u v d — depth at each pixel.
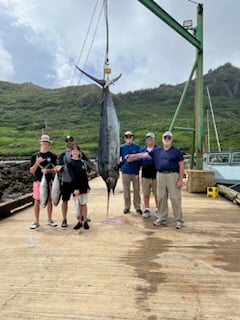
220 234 5.98
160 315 3.14
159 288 3.71
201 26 11.95
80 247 5.20
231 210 8.25
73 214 7.86
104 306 3.31
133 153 7.51
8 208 7.63
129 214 7.77
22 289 3.70
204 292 3.61
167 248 5.15
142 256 4.77
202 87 12.28
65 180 6.36
